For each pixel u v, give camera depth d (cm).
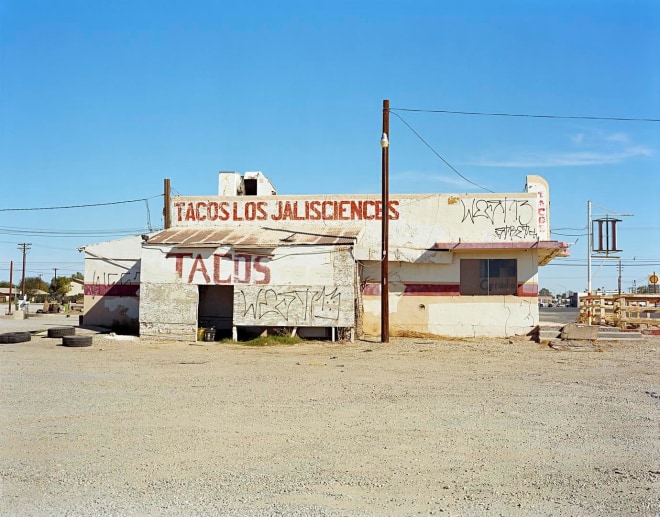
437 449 838
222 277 2481
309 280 2427
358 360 1866
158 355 1991
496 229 2666
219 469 747
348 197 2767
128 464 765
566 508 629
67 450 825
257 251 2462
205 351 2128
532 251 2617
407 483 702
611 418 1035
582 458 803
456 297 2652
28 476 720
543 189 2931
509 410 1095
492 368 1680
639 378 1497
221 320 2697
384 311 2380
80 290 9688
